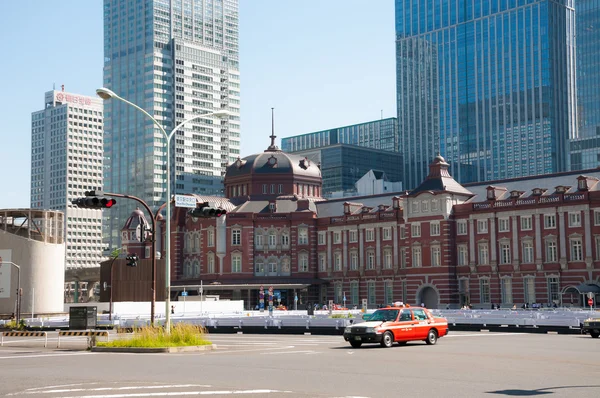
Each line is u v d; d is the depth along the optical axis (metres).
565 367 33.12
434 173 126.31
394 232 130.25
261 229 140.38
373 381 28.12
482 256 119.81
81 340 60.19
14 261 100.12
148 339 45.94
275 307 128.00
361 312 102.44
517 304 115.12
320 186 154.25
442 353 41.44
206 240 141.00
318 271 140.25
